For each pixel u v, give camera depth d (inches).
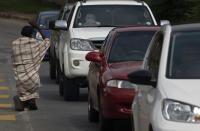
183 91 557.9
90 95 971.9
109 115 832.9
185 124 545.0
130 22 1274.6
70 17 1305.4
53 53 1621.6
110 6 1293.1
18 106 1102.4
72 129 911.0
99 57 924.0
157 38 655.1
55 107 1151.6
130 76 590.2
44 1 4835.1
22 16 4389.8
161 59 603.2
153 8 1980.8
